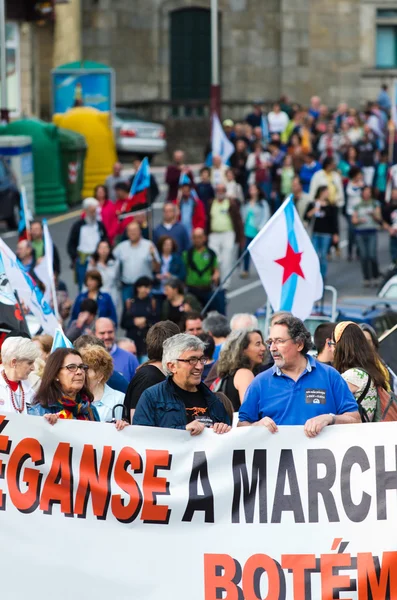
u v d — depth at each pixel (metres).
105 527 10.31
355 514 10.24
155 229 27.77
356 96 66.50
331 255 37.06
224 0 65.31
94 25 64.38
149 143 53.88
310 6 65.94
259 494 10.30
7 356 11.48
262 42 66.00
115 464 10.35
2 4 42.75
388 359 17.11
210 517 10.30
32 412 11.16
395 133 47.28
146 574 10.25
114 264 24.06
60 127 45.91
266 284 15.54
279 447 10.31
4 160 38.91
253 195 32.62
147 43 65.00
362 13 66.38
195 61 65.69
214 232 30.08
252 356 13.40
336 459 10.28
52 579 10.27
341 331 11.70
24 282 15.08
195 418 10.71
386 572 10.18
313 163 39.28
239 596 10.23
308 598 10.21
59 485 10.34
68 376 10.98
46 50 58.44
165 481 10.33
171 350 10.63
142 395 10.79
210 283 24.52
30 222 24.12
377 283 31.94
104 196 29.06
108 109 47.75
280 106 52.84
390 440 10.25
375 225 31.77
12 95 50.12
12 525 10.31
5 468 10.33
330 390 10.77
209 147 41.94
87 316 18.62
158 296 23.61
